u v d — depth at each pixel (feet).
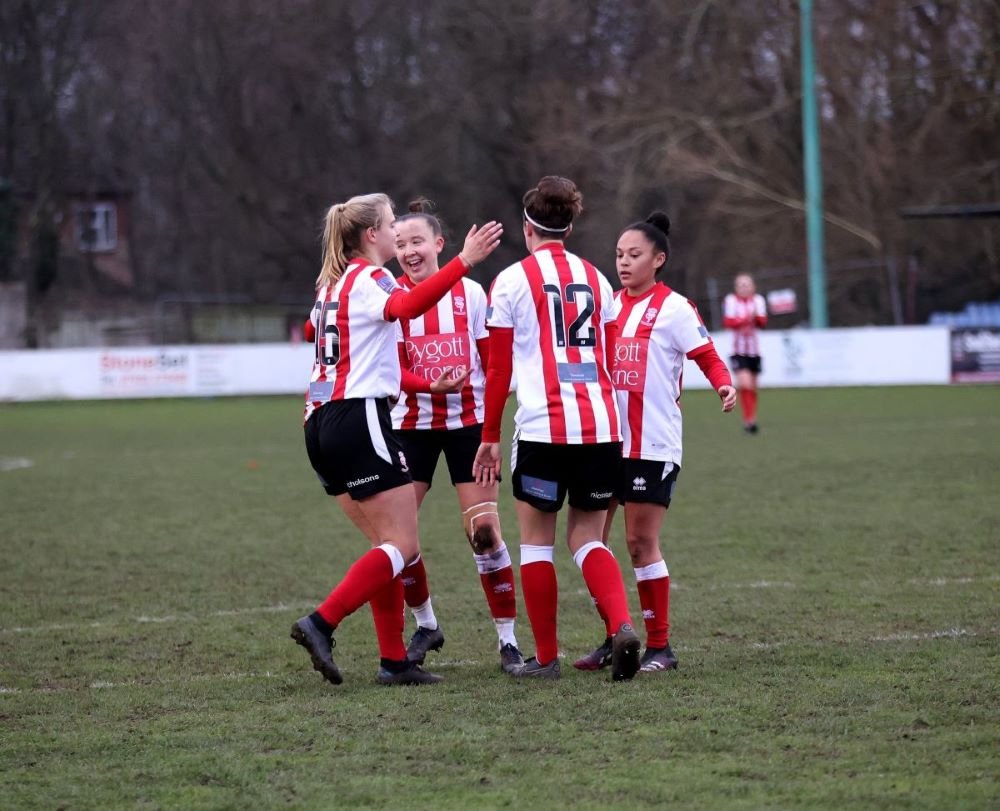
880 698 55.62
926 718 52.34
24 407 306.35
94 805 44.32
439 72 453.99
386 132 470.39
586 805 43.16
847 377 316.19
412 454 70.44
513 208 465.47
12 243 473.26
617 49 444.55
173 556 102.22
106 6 464.65
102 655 69.26
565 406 61.26
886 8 377.30
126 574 94.58
